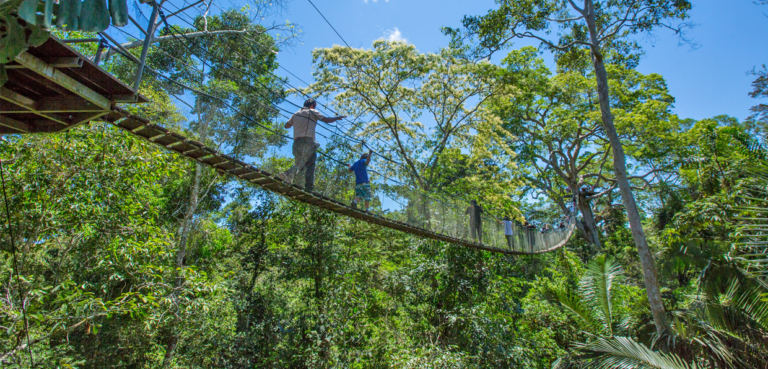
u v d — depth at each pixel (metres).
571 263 16.56
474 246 10.34
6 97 2.93
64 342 7.67
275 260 13.41
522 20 11.77
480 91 15.17
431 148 16.22
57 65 2.66
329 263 11.96
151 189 9.65
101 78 3.01
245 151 5.16
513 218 14.90
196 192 11.99
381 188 8.40
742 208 7.12
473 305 11.11
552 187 27.94
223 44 9.48
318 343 10.17
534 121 23.33
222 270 13.97
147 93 4.51
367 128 15.06
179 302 7.65
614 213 29.52
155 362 9.87
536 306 13.53
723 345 8.02
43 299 6.33
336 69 14.01
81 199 6.64
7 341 5.60
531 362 11.13
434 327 10.81
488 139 15.83
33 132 3.56
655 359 7.68
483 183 14.80
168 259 9.52
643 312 11.05
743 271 8.34
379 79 14.09
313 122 6.02
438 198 9.66
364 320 11.25
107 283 7.65
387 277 12.41
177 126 4.64
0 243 6.62
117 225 7.15
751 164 8.21
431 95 15.21
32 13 2.15
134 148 7.08
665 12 11.38
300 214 12.65
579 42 11.16
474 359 9.87
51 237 7.22
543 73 17.19
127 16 2.87
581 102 22.03
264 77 9.92
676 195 18.89
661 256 10.84
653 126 18.58
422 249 12.51
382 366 10.28
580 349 9.16
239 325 13.22
